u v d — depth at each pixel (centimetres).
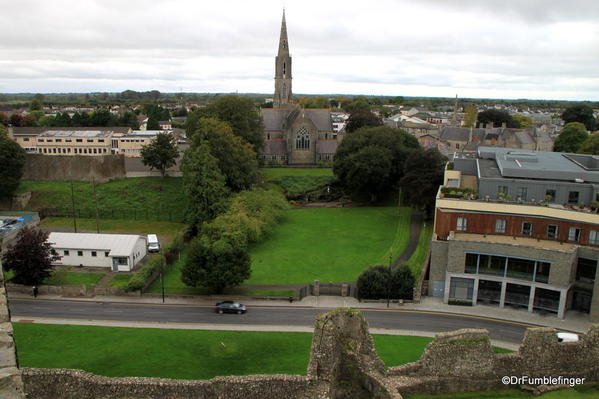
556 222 6231
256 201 9862
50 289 6731
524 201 6675
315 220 10706
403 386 3453
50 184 12088
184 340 5338
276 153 16488
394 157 12188
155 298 6638
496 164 7906
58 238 8112
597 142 13200
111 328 5669
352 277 7444
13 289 6731
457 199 6656
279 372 4597
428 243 8894
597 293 5759
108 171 12356
